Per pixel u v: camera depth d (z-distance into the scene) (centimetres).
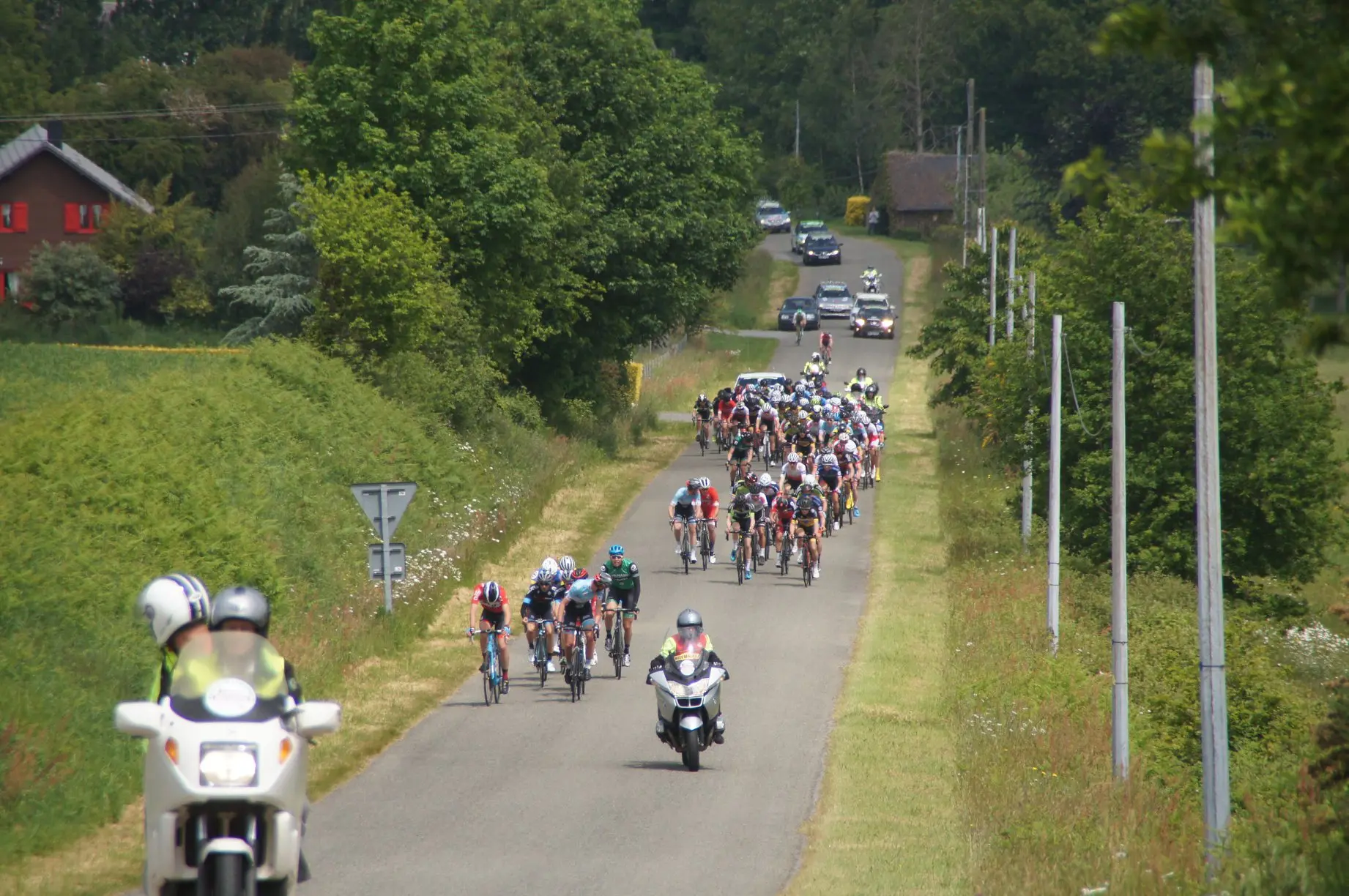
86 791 5259
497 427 15825
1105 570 11850
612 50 18650
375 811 5638
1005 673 8244
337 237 13425
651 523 14438
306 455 10369
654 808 5772
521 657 9288
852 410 17550
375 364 13712
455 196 15600
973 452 18475
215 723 3142
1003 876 4578
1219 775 4894
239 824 3152
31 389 10069
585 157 18462
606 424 19962
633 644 9700
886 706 7950
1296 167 2142
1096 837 4978
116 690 6125
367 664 8669
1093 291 11825
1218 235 2202
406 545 10612
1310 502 10975
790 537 12288
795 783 6291
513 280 16562
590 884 4650
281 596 8075
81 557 6612
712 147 19912
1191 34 2264
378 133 15088
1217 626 4950
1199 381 5028
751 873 4850
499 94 16625
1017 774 6100
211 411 9612
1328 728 4756
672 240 19012
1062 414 11981
